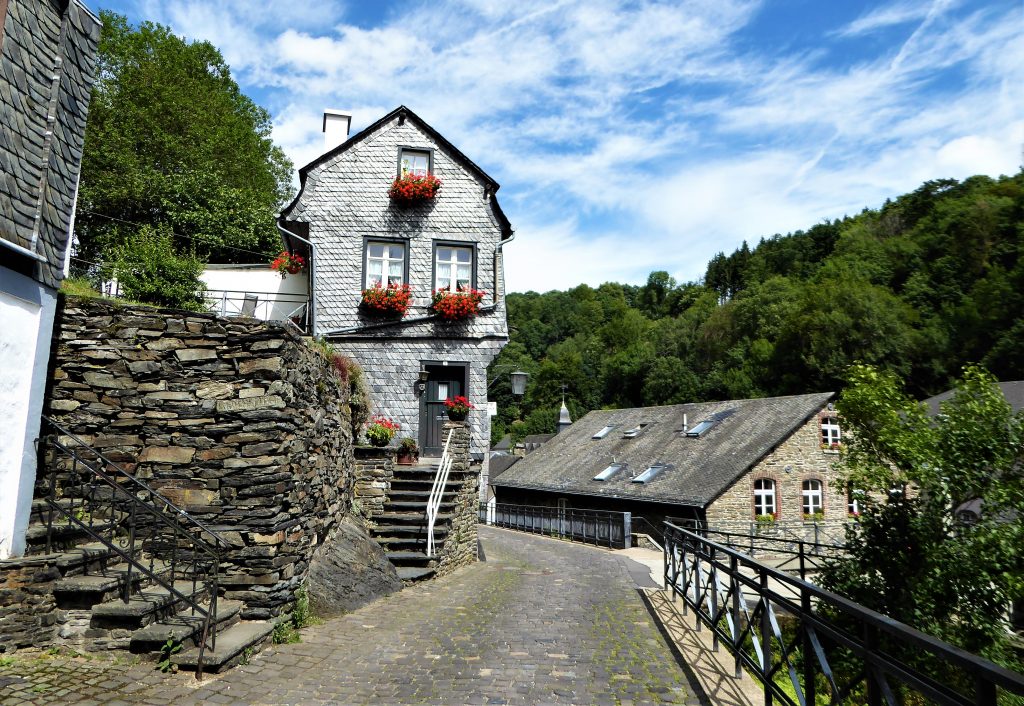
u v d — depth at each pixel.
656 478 29.41
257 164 31.86
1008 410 11.80
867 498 12.34
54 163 6.89
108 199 26.02
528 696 5.37
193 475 7.32
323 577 8.70
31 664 5.50
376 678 5.80
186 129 29.00
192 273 16.59
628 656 6.57
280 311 18.84
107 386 7.47
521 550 20.42
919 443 11.78
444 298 16.30
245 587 7.03
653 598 9.90
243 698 5.18
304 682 5.64
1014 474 11.52
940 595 10.93
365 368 16.16
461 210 17.16
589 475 33.47
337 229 16.58
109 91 28.19
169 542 7.16
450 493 12.94
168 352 7.57
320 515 9.08
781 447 27.44
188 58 30.66
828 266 59.84
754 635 5.43
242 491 7.23
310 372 8.62
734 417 31.56
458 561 13.47
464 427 14.40
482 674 5.93
